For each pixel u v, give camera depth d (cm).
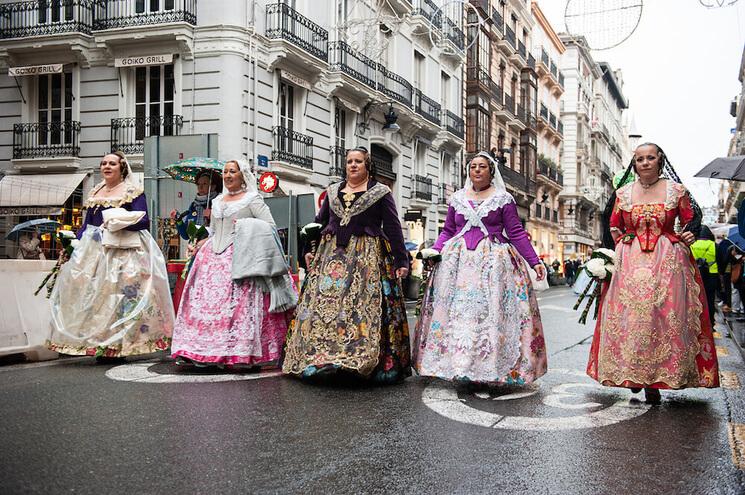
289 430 352
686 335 427
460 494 263
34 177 1655
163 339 570
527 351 477
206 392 441
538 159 4262
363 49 2053
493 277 482
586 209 5738
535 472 291
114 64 1634
